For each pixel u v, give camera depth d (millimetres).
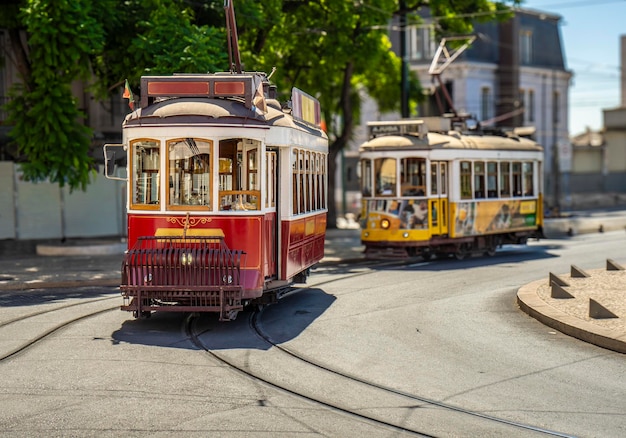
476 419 8203
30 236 30500
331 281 19109
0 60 29469
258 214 12867
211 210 12680
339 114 37250
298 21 29531
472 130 26172
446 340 12219
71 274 20172
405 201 22688
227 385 9438
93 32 21828
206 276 12414
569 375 10047
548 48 59156
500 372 10211
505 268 21625
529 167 27250
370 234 23047
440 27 33781
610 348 11492
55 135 22422
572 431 7824
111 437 7473
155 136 12766
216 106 12820
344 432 7730
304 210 15477
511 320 13836
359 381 9750
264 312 14742
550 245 28781
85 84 27672
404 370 10320
